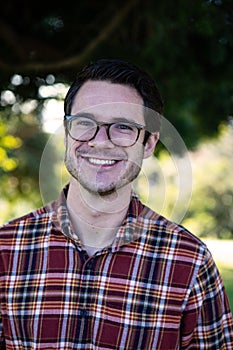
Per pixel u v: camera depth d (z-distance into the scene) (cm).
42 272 154
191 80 453
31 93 519
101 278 153
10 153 790
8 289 155
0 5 466
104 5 458
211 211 1151
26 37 484
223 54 448
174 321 154
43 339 152
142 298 154
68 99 152
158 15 436
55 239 155
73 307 152
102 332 152
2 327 157
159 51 440
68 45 489
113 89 147
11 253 157
